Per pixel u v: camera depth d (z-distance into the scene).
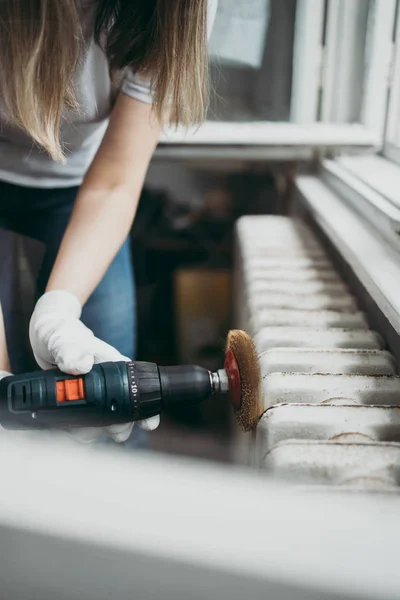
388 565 0.27
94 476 0.30
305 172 1.42
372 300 0.83
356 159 1.28
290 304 0.87
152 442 1.53
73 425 0.56
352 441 0.55
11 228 1.01
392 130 1.25
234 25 1.54
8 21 0.57
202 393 0.58
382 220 0.92
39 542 0.29
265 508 0.29
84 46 0.71
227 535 0.28
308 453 0.53
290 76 1.48
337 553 0.27
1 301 1.04
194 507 0.29
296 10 1.40
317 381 0.64
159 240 1.72
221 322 1.73
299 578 0.27
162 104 0.67
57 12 0.57
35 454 0.31
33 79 0.59
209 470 0.32
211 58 1.13
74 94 0.73
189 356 1.71
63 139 0.87
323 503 0.29
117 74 0.75
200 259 1.74
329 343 0.76
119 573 0.28
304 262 1.01
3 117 0.83
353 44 1.31
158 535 0.28
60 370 0.57
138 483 0.30
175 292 1.72
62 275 0.69
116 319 1.02
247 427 0.58
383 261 0.82
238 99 1.63
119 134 0.74
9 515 0.29
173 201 1.79
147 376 0.56
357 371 0.69
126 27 0.65
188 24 0.62
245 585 0.27
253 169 1.73
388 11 1.20
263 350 0.75
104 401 0.55
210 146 1.36
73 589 0.29
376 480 0.51
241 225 1.24
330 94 1.37
